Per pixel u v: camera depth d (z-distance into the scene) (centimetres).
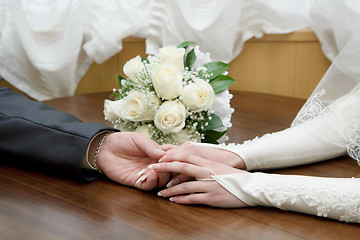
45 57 194
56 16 189
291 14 172
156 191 87
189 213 76
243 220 74
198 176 81
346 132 102
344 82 111
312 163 105
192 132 99
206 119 99
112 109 100
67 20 190
